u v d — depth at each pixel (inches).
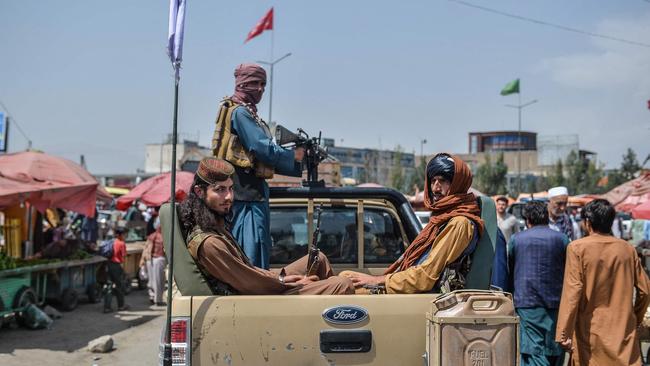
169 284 127.5
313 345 130.7
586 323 199.2
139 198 661.3
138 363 336.2
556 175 2300.7
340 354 130.9
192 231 139.9
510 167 3324.3
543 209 225.9
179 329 129.0
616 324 196.1
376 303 132.7
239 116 163.5
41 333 406.9
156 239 538.0
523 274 219.3
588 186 2314.2
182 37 134.0
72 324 440.1
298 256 216.2
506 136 3740.2
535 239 219.1
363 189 197.8
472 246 147.8
